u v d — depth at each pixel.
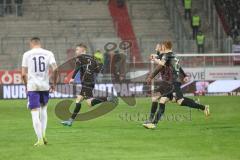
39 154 34.94
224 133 44.56
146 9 125.56
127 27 121.44
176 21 121.00
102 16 123.31
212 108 69.25
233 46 109.31
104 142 39.88
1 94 92.06
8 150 36.66
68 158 33.44
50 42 112.19
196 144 38.72
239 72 98.19
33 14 121.12
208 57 98.94
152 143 39.25
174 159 33.06
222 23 119.44
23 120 56.66
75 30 119.25
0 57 108.06
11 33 116.38
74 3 125.00
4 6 119.44
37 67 38.19
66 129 48.00
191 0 126.69
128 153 35.09
